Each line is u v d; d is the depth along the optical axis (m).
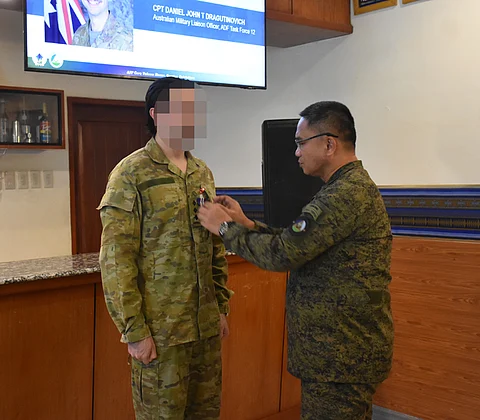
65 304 2.19
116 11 2.85
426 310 3.04
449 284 2.96
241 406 2.76
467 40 2.92
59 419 2.20
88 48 2.78
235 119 4.07
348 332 1.70
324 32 3.45
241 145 4.05
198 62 3.11
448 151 3.02
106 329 2.30
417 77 3.14
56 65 2.70
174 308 1.82
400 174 3.25
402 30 3.19
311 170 1.82
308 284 1.75
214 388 1.99
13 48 3.38
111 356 2.33
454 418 2.95
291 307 1.80
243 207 4.07
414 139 3.17
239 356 2.73
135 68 2.92
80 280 2.20
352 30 3.45
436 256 3.00
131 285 1.74
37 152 3.55
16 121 3.20
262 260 1.70
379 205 1.75
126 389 2.38
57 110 3.30
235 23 3.22
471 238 2.91
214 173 4.19
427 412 3.06
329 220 1.65
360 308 1.70
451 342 2.95
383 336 1.74
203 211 1.82
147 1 2.94
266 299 2.81
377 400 3.26
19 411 2.10
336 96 3.57
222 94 4.10
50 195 3.62
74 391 2.23
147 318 1.80
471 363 2.88
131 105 3.93
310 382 1.76
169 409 1.82
